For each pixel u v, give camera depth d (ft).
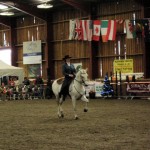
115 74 108.78
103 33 106.83
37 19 131.95
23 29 137.18
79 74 53.72
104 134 39.40
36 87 117.29
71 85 54.29
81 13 118.93
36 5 124.47
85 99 54.54
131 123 48.03
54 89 57.77
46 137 38.40
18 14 135.44
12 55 140.05
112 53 111.24
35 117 58.39
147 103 83.15
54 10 126.31
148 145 32.76
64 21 124.06
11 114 64.59
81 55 119.34
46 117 57.93
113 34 105.40
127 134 39.06
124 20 102.78
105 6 112.78
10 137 39.22
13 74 118.32
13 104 90.84
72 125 47.34
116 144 33.47
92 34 109.50
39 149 31.99
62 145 33.63
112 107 73.67
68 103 87.92
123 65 107.86
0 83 117.29
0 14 133.28
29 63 133.59
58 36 126.31
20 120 54.85
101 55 113.91
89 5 115.14
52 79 128.26
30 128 45.68
